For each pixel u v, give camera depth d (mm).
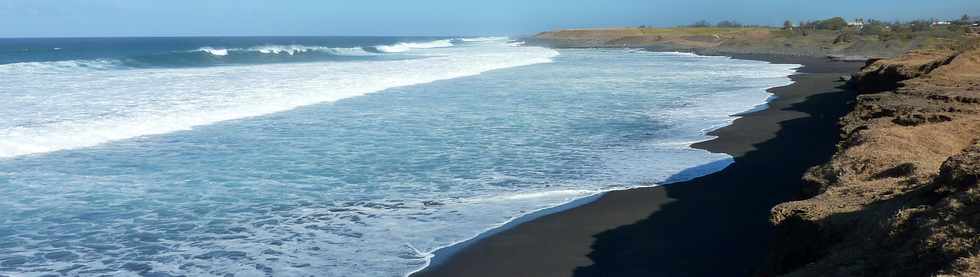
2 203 10445
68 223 9617
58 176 12055
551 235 9344
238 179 12156
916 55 30234
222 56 46719
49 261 8227
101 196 10930
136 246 8766
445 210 10430
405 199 11016
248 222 9766
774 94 27266
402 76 31812
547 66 46312
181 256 8430
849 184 8320
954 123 11875
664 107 22938
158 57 40000
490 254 8625
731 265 8203
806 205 7543
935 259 5191
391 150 14891
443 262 8344
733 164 13656
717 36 106812
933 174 7812
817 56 69125
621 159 14156
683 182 12172
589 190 11625
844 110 21375
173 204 10586
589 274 8031
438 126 18266
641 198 11156
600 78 35562
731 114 21094
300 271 7969
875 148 9891
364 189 11609
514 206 10656
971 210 5555
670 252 8703
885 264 5570
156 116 17734
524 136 16875
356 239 9102
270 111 20125
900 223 6039
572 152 14859
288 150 14703
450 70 37594
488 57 56812
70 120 16703
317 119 18953
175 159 13586
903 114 13672
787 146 15492
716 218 10062
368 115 19953
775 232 7574
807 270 6039
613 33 135000
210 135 16125
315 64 40719
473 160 13961
